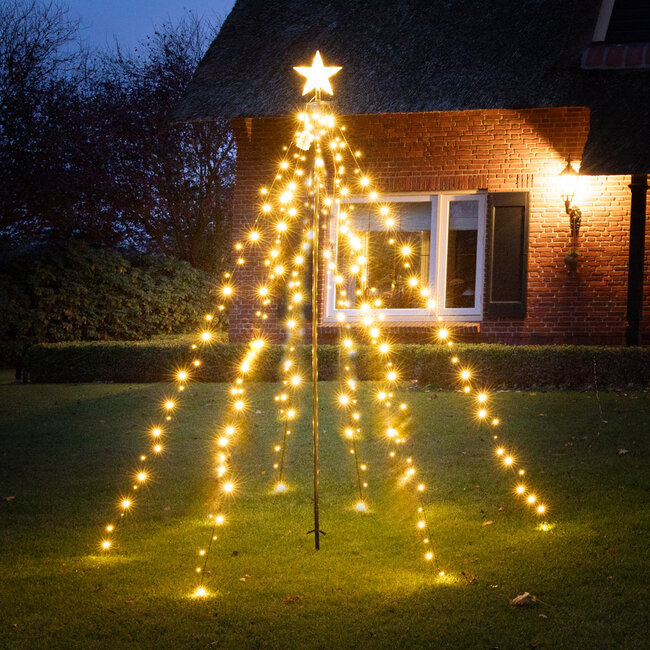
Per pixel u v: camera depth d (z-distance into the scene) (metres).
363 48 12.88
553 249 12.00
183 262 20.78
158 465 6.99
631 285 11.06
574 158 11.90
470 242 12.45
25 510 5.76
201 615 3.82
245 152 12.83
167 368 11.79
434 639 3.53
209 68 13.09
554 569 4.27
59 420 8.96
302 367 11.14
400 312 12.68
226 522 5.34
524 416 8.12
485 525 5.08
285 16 13.84
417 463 6.71
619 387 9.65
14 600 4.04
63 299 16.70
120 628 3.70
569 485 5.81
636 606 3.77
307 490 6.08
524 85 11.72
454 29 12.84
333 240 12.67
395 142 12.40
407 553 4.64
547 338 12.05
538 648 3.42
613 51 11.89
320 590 4.11
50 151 19.77
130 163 24.88
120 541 5.00
